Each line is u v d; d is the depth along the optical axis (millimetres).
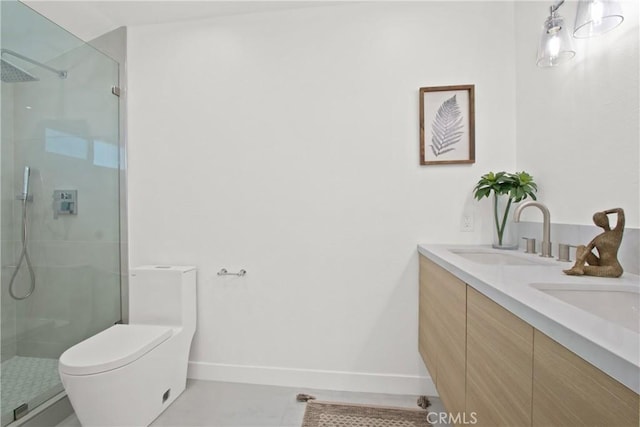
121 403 1287
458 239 1732
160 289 1762
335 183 1808
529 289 772
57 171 1914
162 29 1933
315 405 1621
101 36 1959
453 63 1729
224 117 1888
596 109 1146
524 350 667
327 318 1817
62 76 1880
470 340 988
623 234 1008
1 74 1782
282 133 1845
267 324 1861
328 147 1811
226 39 1885
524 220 1612
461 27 1725
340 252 1808
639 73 971
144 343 1425
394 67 1767
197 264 1912
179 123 1921
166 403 1582
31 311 1853
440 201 1744
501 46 1699
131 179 1956
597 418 451
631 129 1000
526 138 1594
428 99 1743
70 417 1531
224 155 1889
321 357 1820
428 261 1542
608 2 921
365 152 1786
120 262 1969
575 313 583
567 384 520
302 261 1835
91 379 1215
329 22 1807
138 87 1947
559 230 1326
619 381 411
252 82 1865
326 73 1810
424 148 1737
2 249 1816
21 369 1729
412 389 1745
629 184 1007
